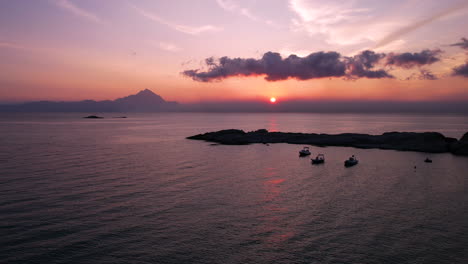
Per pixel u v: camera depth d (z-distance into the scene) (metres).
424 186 48.31
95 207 37.22
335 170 61.25
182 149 93.94
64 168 59.88
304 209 37.38
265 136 119.31
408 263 25.23
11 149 87.31
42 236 29.20
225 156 79.56
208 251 27.11
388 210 37.06
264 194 43.53
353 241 28.95
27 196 40.81
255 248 27.67
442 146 89.31
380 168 63.53
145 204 38.69
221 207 37.97
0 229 30.42
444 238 29.61
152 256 26.17
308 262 25.34
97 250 26.94
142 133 158.12
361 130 184.50
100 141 114.94
